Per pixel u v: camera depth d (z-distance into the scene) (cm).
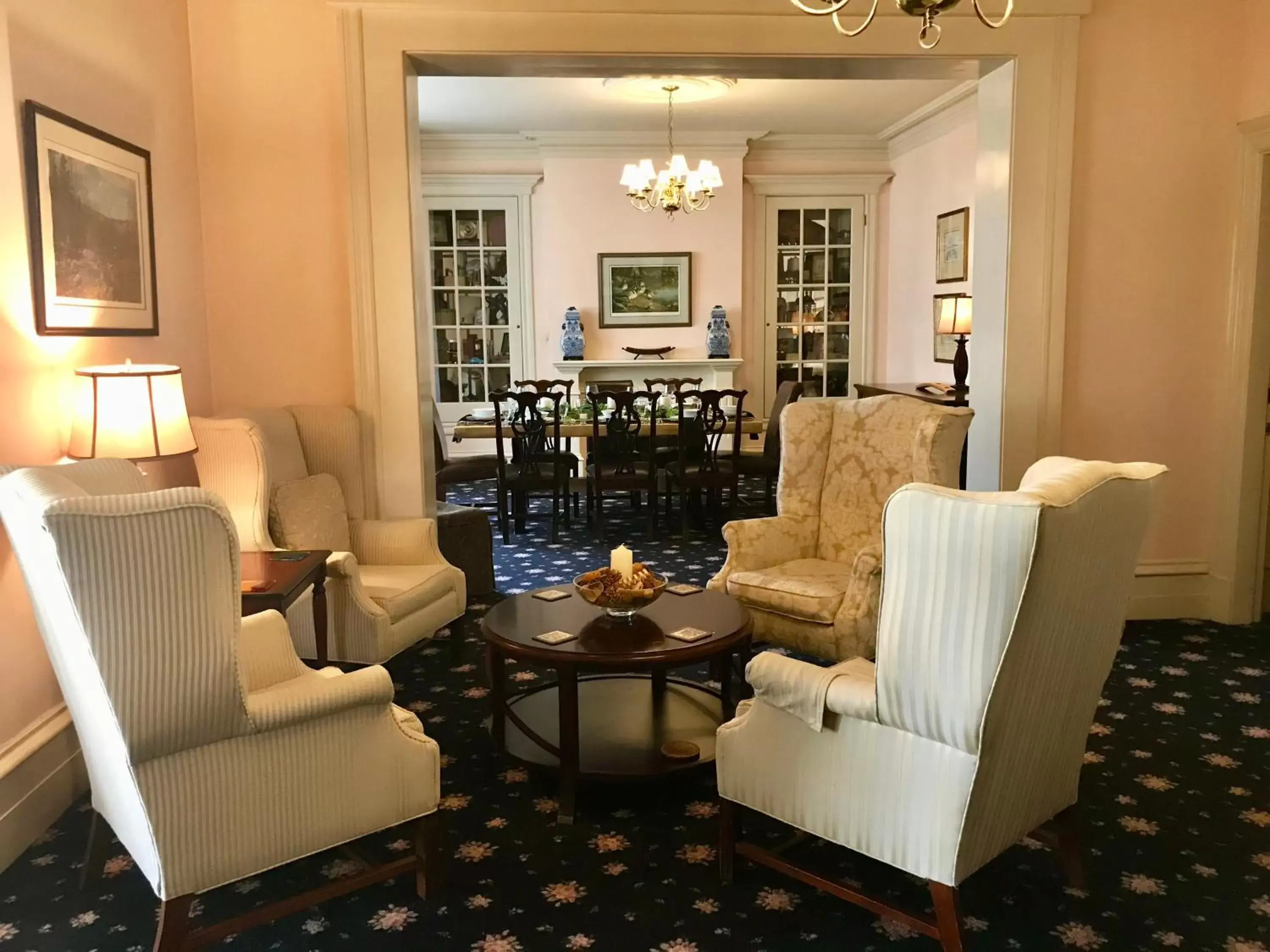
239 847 190
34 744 249
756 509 677
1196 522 428
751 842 246
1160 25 396
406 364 383
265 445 325
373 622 315
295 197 377
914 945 204
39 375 258
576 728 255
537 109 686
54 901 220
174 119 353
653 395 583
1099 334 411
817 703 196
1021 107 388
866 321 829
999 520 164
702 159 738
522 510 626
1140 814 258
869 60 388
